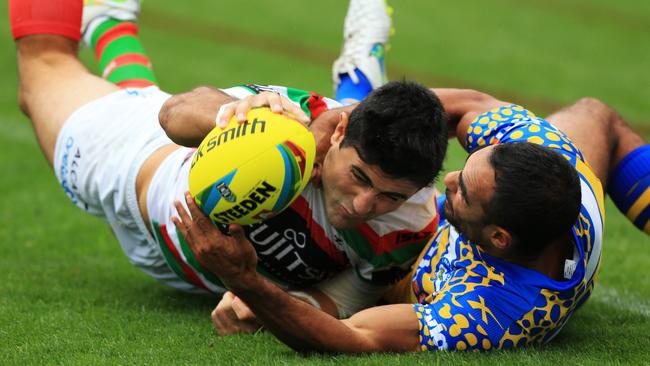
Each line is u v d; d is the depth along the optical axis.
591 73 43.66
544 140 13.76
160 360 12.12
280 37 45.88
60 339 13.23
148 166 15.47
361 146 11.64
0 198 23.81
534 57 45.91
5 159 27.58
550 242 11.77
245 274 11.32
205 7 50.66
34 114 17.38
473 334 12.16
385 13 19.09
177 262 15.42
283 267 13.98
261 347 12.87
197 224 11.27
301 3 52.72
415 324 12.27
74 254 19.52
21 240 20.33
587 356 12.37
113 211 16.25
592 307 15.99
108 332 13.71
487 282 12.34
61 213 22.77
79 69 17.55
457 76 41.47
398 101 11.61
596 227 12.70
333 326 11.89
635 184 15.13
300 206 13.44
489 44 47.75
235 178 11.23
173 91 35.53
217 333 13.86
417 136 11.50
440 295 12.54
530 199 11.35
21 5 17.41
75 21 17.67
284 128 11.48
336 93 19.16
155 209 15.12
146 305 15.84
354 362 11.66
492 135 14.41
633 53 48.22
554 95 39.38
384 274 14.12
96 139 16.19
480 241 12.06
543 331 12.52
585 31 52.12
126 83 18.70
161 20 47.75
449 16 53.03
